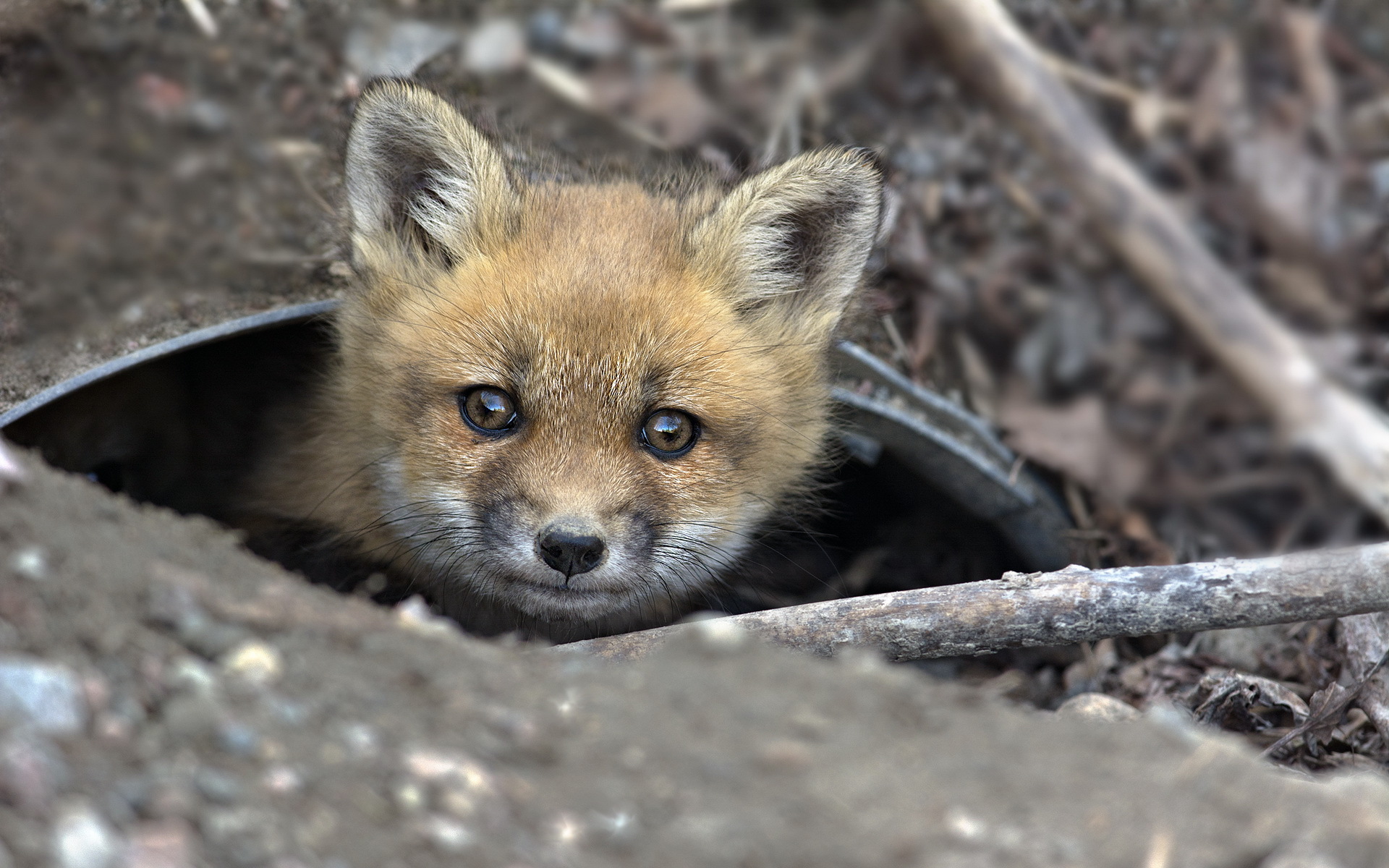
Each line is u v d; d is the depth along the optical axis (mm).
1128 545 8047
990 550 8359
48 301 6566
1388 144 8719
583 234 6156
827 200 6246
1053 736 3240
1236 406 8477
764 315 6461
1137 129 8812
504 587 6176
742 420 6141
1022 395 8312
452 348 5859
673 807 2756
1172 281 8273
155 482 7230
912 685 3438
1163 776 3045
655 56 8633
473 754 2828
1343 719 5566
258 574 3510
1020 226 8648
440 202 6289
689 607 6781
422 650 3262
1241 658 6531
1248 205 8805
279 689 2893
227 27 7625
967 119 8703
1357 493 8180
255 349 7215
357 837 2514
